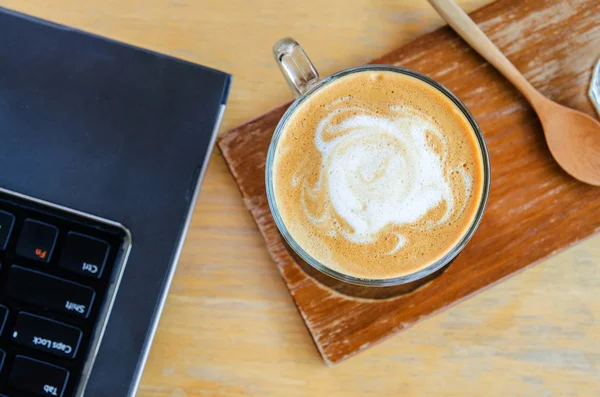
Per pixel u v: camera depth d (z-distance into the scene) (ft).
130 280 1.52
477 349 1.72
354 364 1.72
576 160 1.69
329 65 1.77
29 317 1.47
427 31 1.76
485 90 1.72
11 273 1.47
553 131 1.69
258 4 1.77
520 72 1.73
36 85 1.55
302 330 1.73
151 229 1.53
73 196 1.53
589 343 1.71
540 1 1.73
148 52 1.55
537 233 1.69
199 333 1.73
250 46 1.77
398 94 1.65
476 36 1.69
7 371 1.47
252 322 1.73
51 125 1.54
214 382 1.72
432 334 1.73
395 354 1.72
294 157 1.65
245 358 1.73
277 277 1.73
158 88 1.54
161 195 1.53
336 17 1.76
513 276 1.71
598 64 1.70
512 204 1.70
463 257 1.69
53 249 1.47
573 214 1.69
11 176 1.53
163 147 1.54
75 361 1.47
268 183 1.63
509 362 1.72
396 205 1.63
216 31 1.77
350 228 1.63
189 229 1.74
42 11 1.77
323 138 1.65
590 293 1.72
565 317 1.72
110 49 1.55
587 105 1.72
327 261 1.63
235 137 1.72
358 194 1.63
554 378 1.71
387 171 1.64
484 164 1.62
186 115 1.54
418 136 1.64
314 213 1.64
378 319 1.69
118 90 1.54
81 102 1.54
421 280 1.69
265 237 1.71
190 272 1.74
